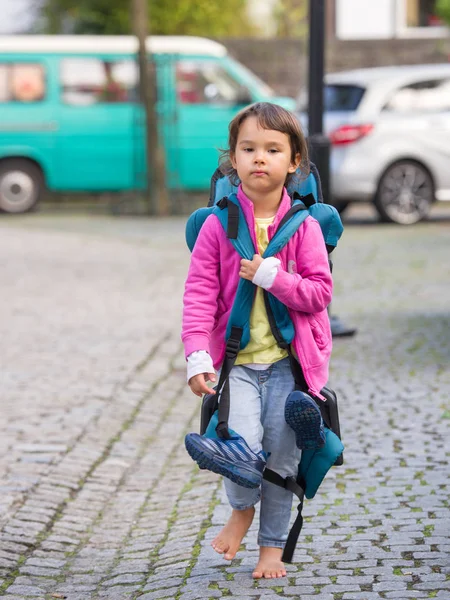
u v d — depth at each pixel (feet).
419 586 14.06
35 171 68.64
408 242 52.65
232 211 13.51
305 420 13.00
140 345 31.76
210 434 13.79
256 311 13.62
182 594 14.25
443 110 60.75
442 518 16.75
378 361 28.68
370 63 83.82
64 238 57.26
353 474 19.29
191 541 16.61
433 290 39.32
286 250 13.61
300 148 13.65
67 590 15.34
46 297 39.88
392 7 88.07
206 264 13.67
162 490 19.72
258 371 13.83
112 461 21.43
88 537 17.67
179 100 68.74
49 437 22.62
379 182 60.18
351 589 14.06
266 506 14.47
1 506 18.60
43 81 67.77
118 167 68.90
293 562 15.16
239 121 13.52
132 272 45.70
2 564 16.31
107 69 68.44
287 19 94.68
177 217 67.41
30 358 30.07
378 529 16.42
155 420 24.39
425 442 21.12
